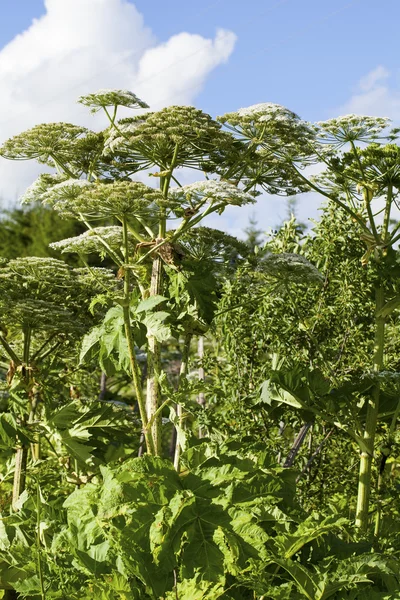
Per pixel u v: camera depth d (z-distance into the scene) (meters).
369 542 4.79
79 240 4.91
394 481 6.40
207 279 5.06
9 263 6.11
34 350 7.06
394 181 5.50
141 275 5.21
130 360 4.73
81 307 6.46
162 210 4.63
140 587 4.32
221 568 4.07
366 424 5.67
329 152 5.36
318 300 6.74
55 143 5.05
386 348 6.75
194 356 7.96
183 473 4.63
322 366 6.60
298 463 6.74
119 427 6.13
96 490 4.45
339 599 4.17
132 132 4.68
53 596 4.11
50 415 5.91
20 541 4.88
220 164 5.07
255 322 6.73
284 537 4.11
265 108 4.72
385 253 5.61
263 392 5.73
